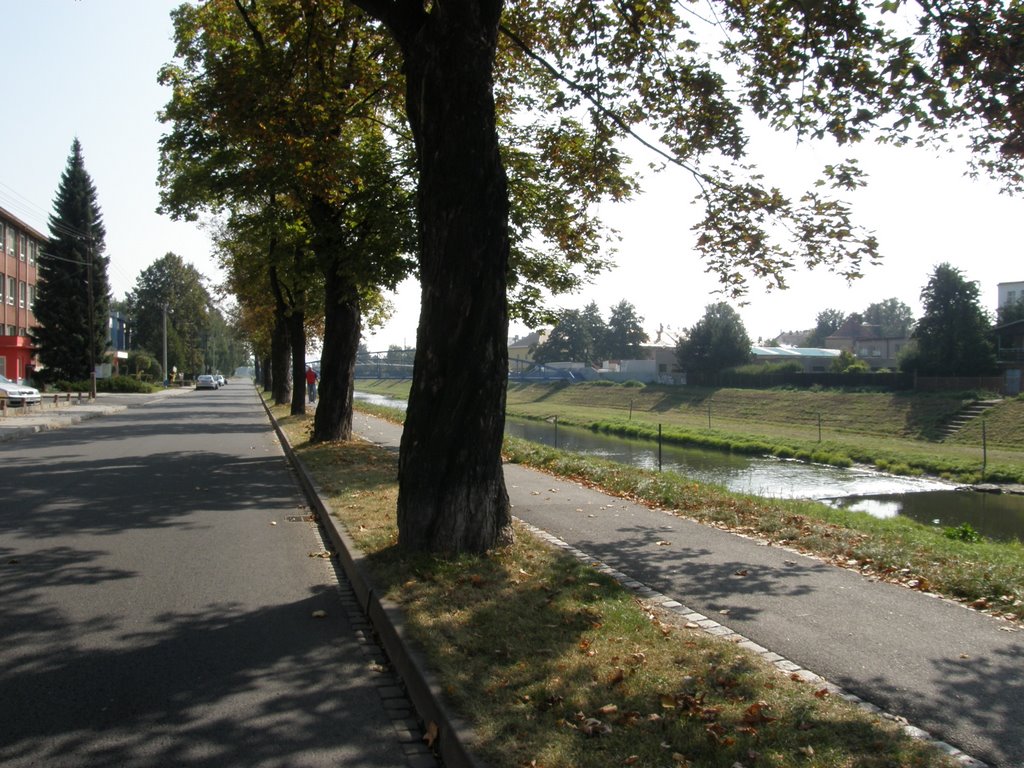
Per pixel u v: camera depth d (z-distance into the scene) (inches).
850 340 4030.5
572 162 475.5
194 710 176.2
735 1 355.9
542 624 211.5
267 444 808.9
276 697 184.5
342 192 588.7
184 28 619.2
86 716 171.9
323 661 207.6
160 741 161.3
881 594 250.2
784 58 360.2
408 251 616.1
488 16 271.7
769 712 160.2
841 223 370.3
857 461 1051.3
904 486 844.6
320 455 607.5
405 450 284.8
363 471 520.7
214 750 158.1
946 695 172.9
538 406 2272.4
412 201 616.1
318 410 718.5
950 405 1421.0
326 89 455.5
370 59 486.9
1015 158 322.0
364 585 251.9
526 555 283.4
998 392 1476.4
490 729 152.3
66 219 2223.2
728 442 1219.2
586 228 504.4
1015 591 244.5
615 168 462.9
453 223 271.4
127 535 352.5
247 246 1055.0
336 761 155.2
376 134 641.6
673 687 171.8
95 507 421.7
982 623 221.9
